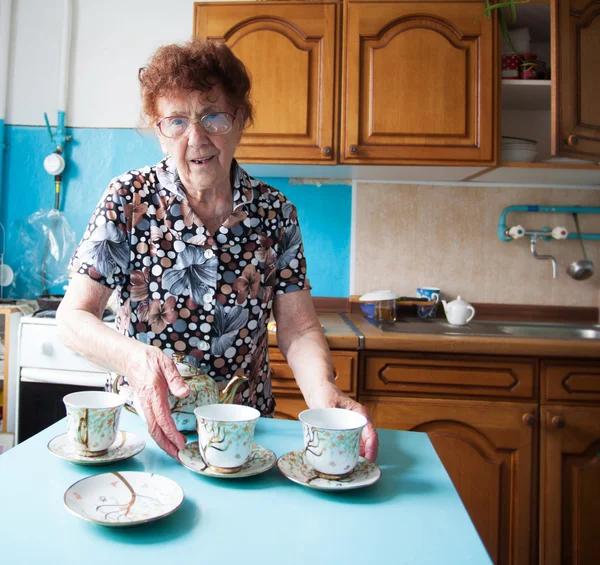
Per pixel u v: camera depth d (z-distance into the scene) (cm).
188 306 96
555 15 154
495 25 186
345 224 225
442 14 186
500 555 160
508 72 196
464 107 187
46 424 186
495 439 160
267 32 189
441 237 223
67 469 65
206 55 86
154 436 68
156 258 95
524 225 221
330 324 188
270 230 103
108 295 93
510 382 160
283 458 69
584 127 157
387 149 188
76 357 184
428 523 55
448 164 188
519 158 195
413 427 161
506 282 222
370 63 188
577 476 159
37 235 234
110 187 94
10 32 235
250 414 70
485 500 160
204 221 99
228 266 98
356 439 64
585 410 159
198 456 69
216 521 54
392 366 162
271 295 105
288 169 206
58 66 235
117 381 95
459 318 197
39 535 50
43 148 235
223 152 90
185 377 80
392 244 224
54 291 233
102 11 233
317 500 60
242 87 92
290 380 164
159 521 54
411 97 188
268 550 49
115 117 233
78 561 46
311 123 190
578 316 219
